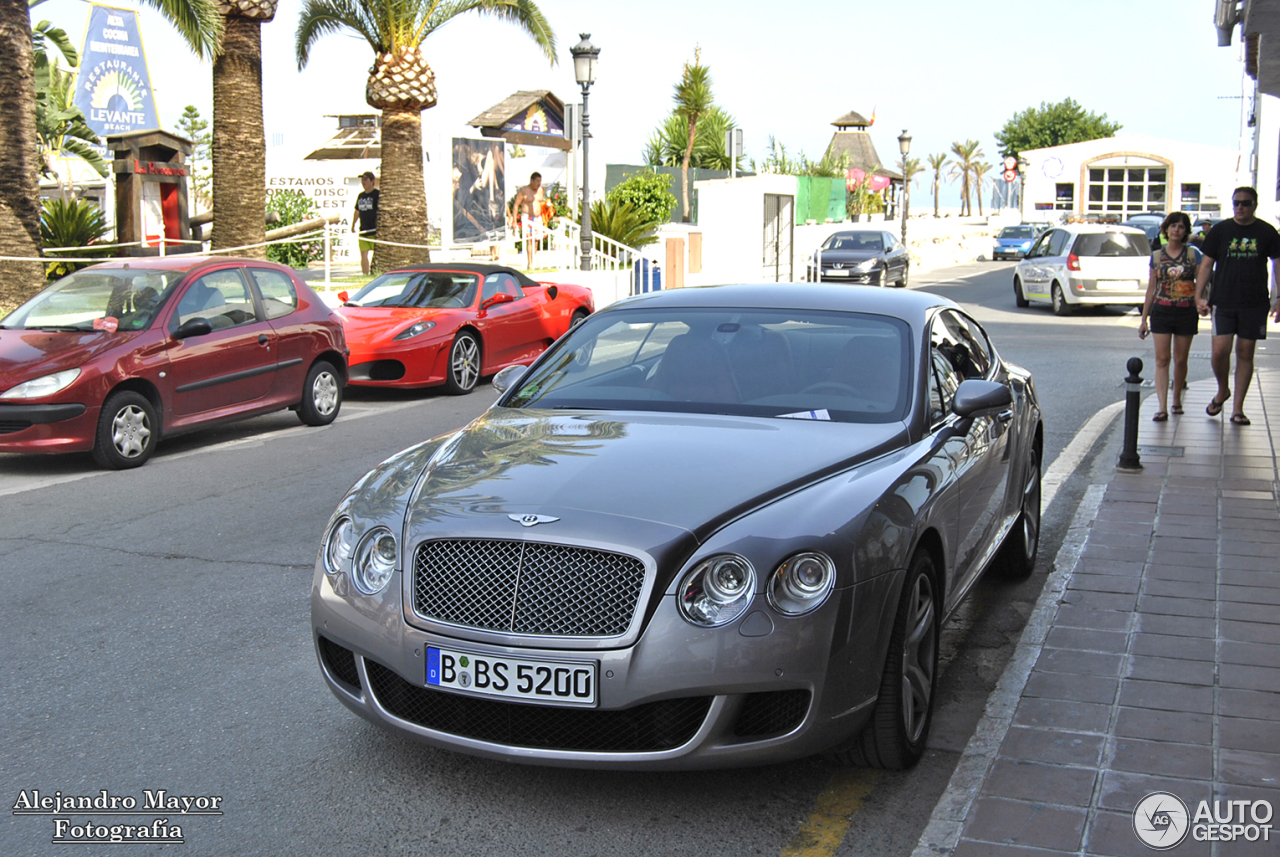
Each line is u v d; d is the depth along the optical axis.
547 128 28.52
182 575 6.05
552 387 4.77
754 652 3.24
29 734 4.13
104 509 7.51
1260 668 4.41
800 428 4.15
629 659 3.24
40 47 27.52
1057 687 4.27
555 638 3.29
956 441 4.39
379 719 3.62
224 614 5.43
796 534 3.37
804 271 31.84
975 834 3.23
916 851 3.19
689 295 5.29
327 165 30.44
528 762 3.39
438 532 3.48
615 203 25.86
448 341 12.42
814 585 3.33
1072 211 61.31
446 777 3.78
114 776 3.80
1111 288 21.17
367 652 3.57
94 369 8.59
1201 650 4.61
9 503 7.71
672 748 3.30
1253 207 9.30
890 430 4.17
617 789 3.68
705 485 3.59
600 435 4.10
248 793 3.67
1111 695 4.19
